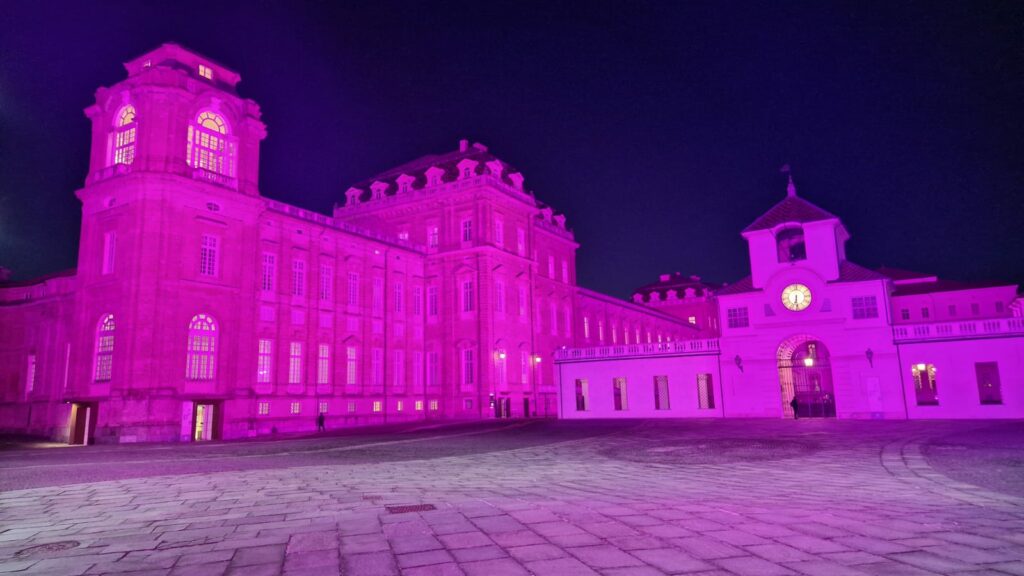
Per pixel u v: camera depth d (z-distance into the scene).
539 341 70.88
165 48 43.12
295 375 49.38
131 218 40.09
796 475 15.10
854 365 41.53
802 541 7.73
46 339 47.47
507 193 65.75
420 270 64.25
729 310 46.03
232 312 43.91
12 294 51.66
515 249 67.62
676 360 47.38
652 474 16.05
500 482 14.74
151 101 41.50
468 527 9.00
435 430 41.34
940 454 18.42
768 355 44.38
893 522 8.85
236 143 45.81
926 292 63.69
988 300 61.62
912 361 40.16
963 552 7.07
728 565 6.70
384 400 57.06
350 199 72.81
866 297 42.03
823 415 42.56
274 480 15.95
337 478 16.19
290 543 8.27
